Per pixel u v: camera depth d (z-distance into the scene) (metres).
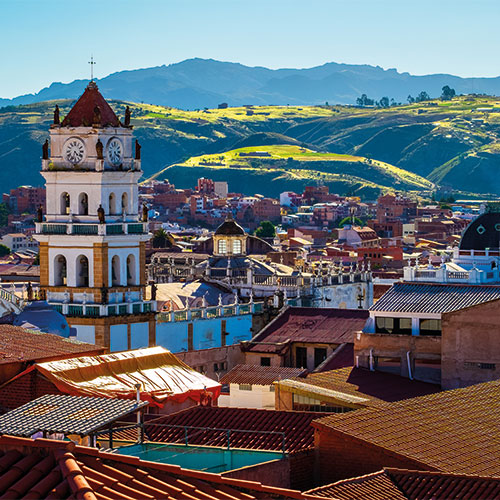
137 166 139.00
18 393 82.38
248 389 111.00
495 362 102.25
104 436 61.69
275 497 46.69
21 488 40.06
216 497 43.06
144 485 42.09
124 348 134.00
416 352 109.12
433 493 57.59
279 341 130.38
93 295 132.88
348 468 64.50
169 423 72.62
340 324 132.88
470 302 112.12
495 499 56.81
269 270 186.75
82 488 39.16
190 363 129.12
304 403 92.50
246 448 66.19
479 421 71.19
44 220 137.25
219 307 147.12
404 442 65.19
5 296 127.19
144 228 138.50
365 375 108.00
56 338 95.62
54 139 135.50
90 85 137.25
